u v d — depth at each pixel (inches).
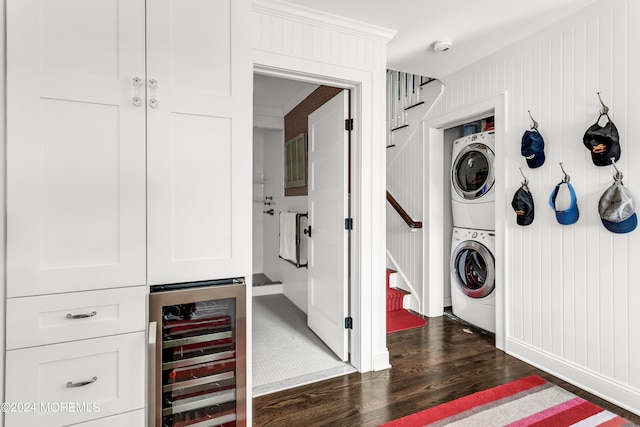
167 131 48.0
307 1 71.4
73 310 43.0
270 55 72.7
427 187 126.2
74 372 43.3
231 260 52.6
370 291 86.4
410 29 83.5
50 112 41.5
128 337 46.1
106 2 44.4
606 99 71.4
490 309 110.3
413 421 65.4
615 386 70.1
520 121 91.1
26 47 40.3
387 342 103.7
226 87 51.8
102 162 44.3
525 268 90.3
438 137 126.1
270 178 182.9
